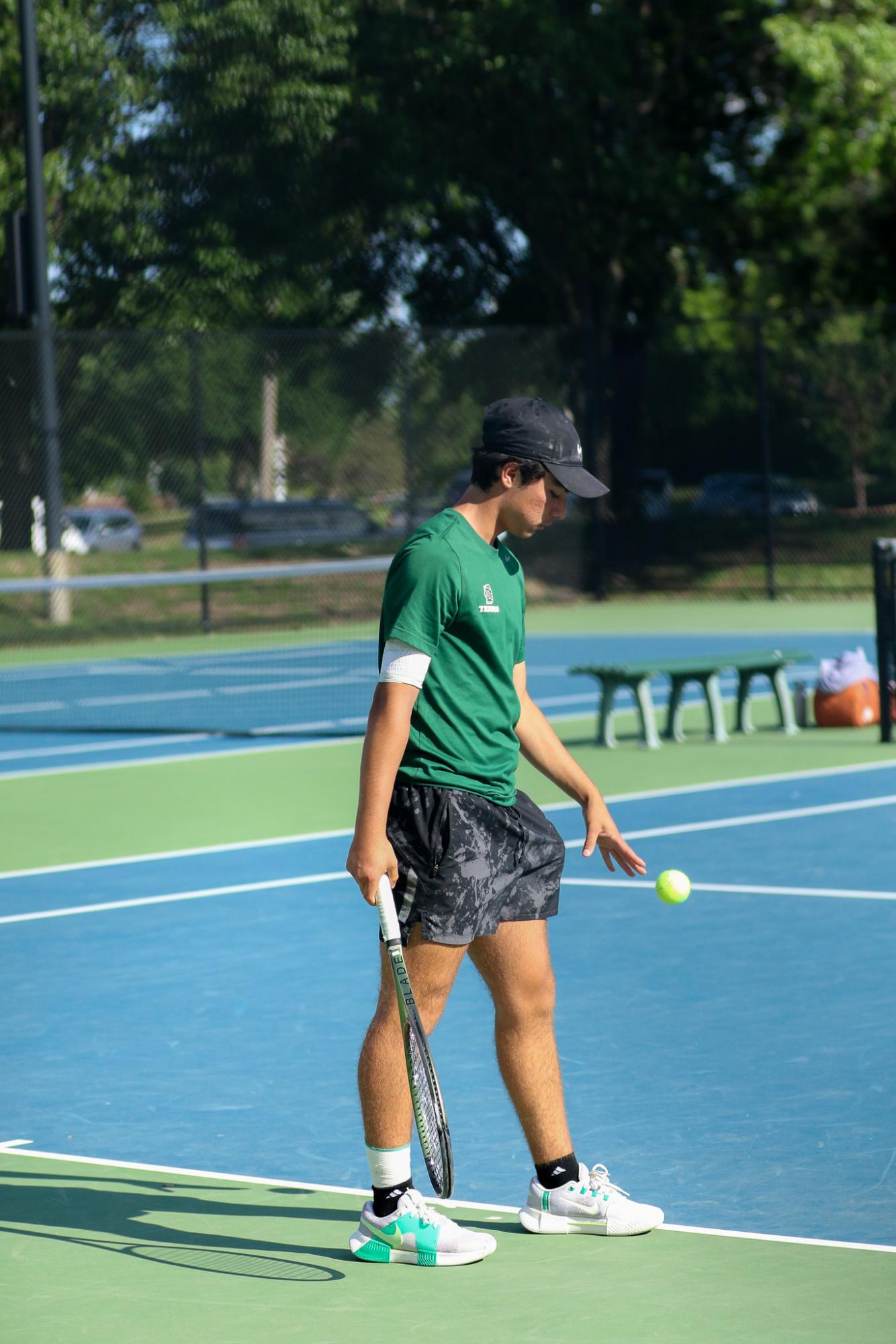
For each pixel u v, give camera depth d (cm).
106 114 6347
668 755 3195
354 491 6253
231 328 6519
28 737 3784
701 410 7225
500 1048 1048
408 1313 927
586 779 1092
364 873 957
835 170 7781
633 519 7131
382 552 6262
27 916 1995
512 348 6312
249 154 6412
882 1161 1140
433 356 6194
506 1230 1054
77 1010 1586
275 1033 1493
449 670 981
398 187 6450
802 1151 1162
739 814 2538
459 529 985
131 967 1744
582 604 6719
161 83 6369
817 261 8900
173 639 5719
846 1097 1273
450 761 984
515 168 6875
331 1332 902
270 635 5762
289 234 6469
